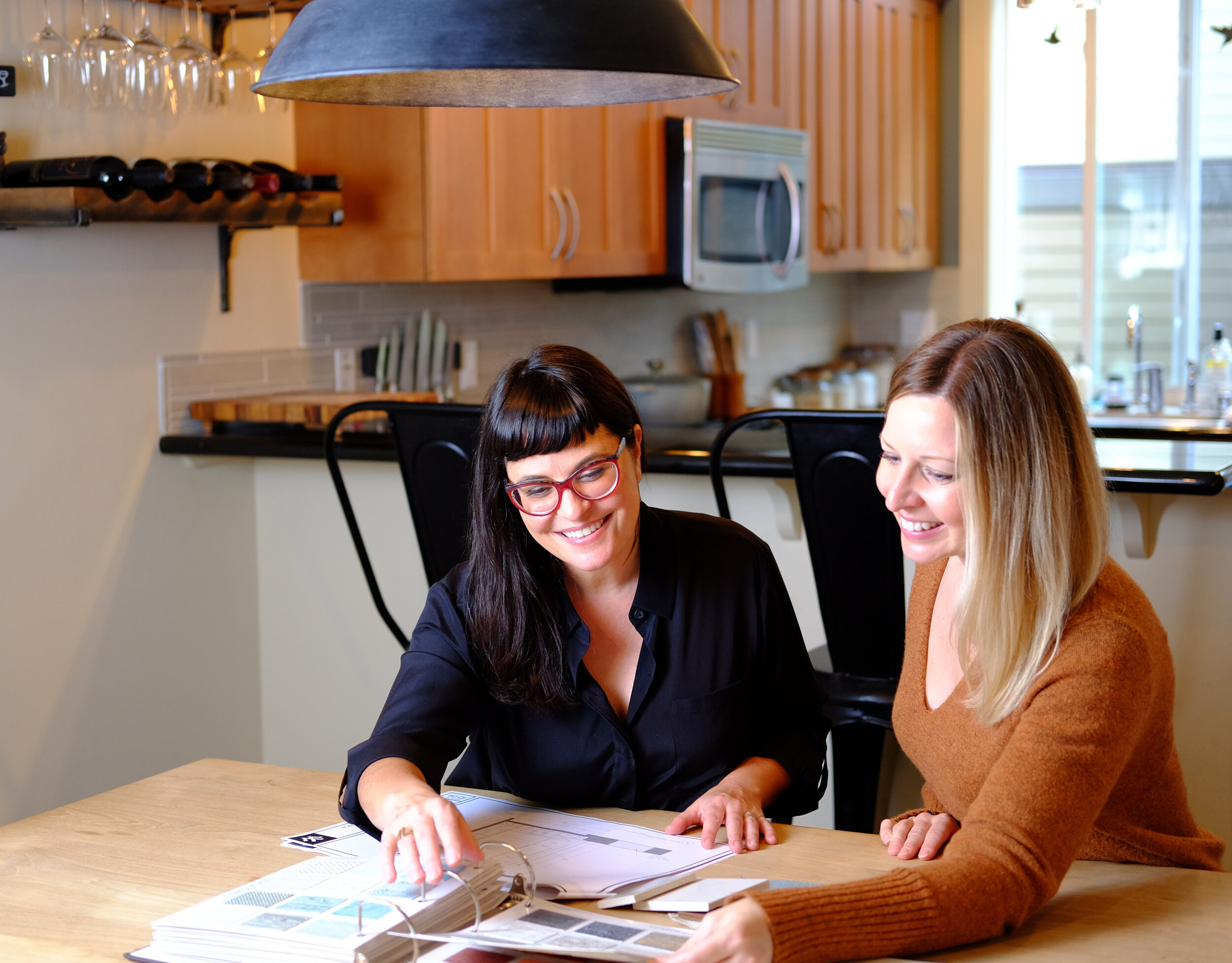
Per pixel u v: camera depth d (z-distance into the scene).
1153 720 1.28
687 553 1.57
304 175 2.87
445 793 1.56
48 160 2.51
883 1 4.73
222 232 2.97
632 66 1.18
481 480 1.46
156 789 1.57
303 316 3.21
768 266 4.10
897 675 2.27
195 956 1.11
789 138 4.16
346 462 2.94
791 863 1.31
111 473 2.75
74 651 2.69
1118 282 4.96
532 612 1.48
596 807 1.53
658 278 3.91
